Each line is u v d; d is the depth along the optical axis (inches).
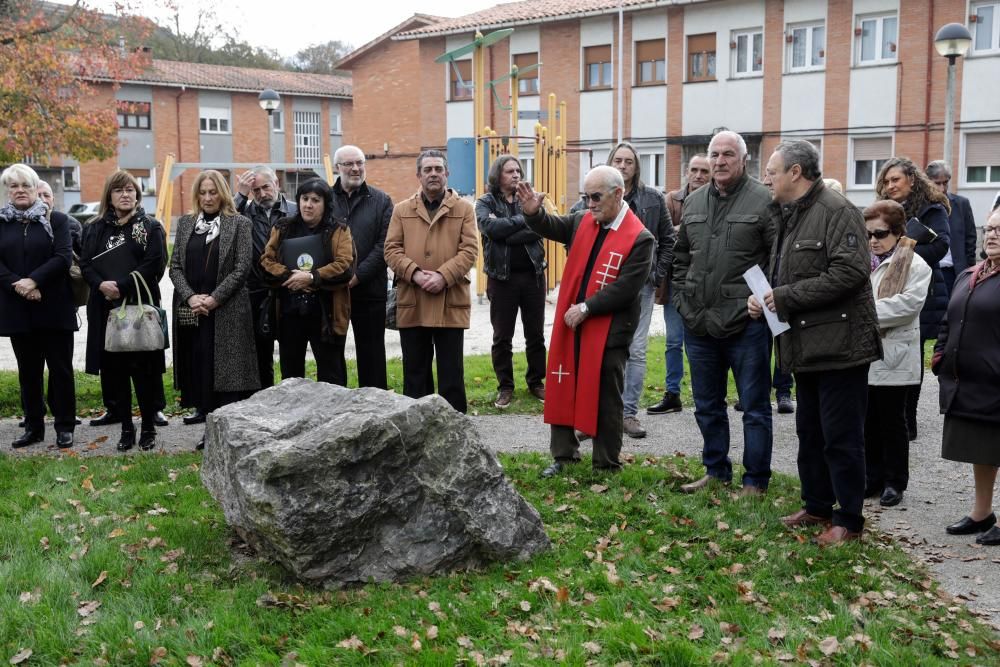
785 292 204.5
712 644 160.9
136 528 211.5
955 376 212.1
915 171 285.1
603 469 253.1
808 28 1129.4
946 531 219.8
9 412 350.3
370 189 309.3
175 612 172.4
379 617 167.6
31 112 1016.9
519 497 196.4
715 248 235.1
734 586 181.9
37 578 183.9
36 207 291.3
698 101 1202.6
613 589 180.7
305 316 283.0
